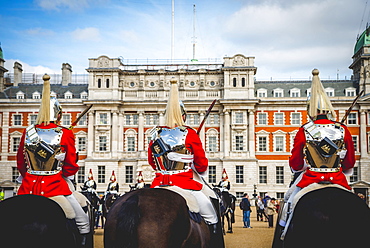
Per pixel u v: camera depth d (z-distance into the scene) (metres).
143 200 6.62
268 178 71.00
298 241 7.05
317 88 8.79
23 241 6.53
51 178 8.49
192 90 73.25
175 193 7.21
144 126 72.94
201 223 7.93
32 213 6.80
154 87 73.94
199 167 8.96
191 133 8.85
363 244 6.36
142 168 69.81
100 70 72.75
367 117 69.94
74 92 77.75
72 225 8.21
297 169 8.89
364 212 6.59
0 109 74.38
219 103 71.94
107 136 71.88
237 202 68.19
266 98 71.88
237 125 70.62
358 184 68.38
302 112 71.75
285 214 8.61
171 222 6.47
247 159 69.94
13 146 73.75
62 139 8.67
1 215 6.66
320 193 7.15
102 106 72.12
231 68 71.75
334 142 8.23
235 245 23.81
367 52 71.75
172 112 8.97
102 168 71.12
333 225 6.55
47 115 8.77
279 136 71.81
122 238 6.18
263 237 27.83
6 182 72.50
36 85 79.75
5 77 85.50
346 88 73.31
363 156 69.19
